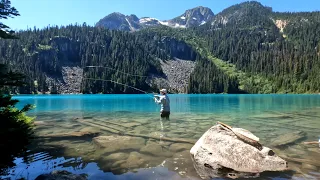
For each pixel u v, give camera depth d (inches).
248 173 238.1
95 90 4795.8
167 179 224.1
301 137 388.8
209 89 5310.0
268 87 5251.0
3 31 276.2
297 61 5044.3
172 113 796.0
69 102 1587.1
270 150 268.7
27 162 270.1
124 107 1096.2
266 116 690.2
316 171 238.7
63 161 274.4
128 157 289.6
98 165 261.4
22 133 289.3
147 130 464.1
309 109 942.4
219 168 249.4
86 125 527.5
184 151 317.1
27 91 4315.9
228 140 279.6
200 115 727.1
